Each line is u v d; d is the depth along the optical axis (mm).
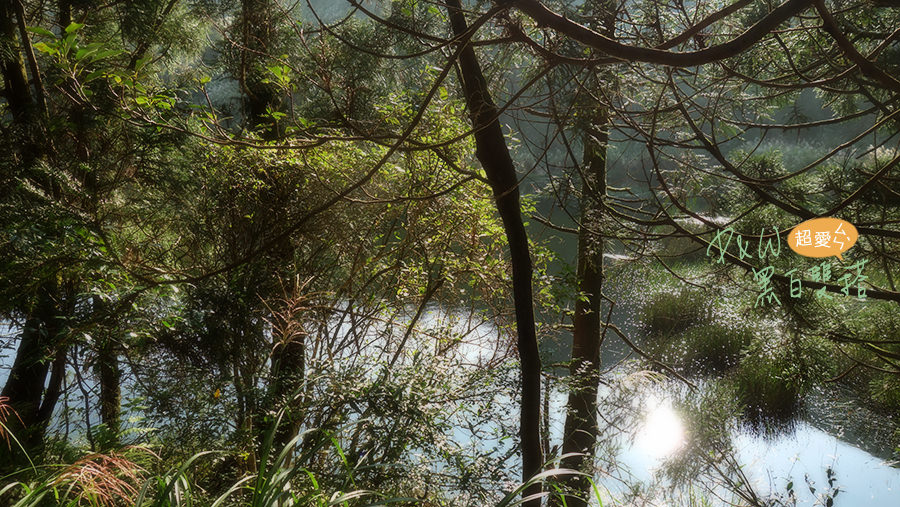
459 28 2703
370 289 4871
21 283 3473
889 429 6750
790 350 4637
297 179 4406
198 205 4273
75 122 3703
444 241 4715
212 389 3414
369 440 3061
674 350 8789
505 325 4676
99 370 3928
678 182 4176
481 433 3725
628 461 5441
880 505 5242
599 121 3740
